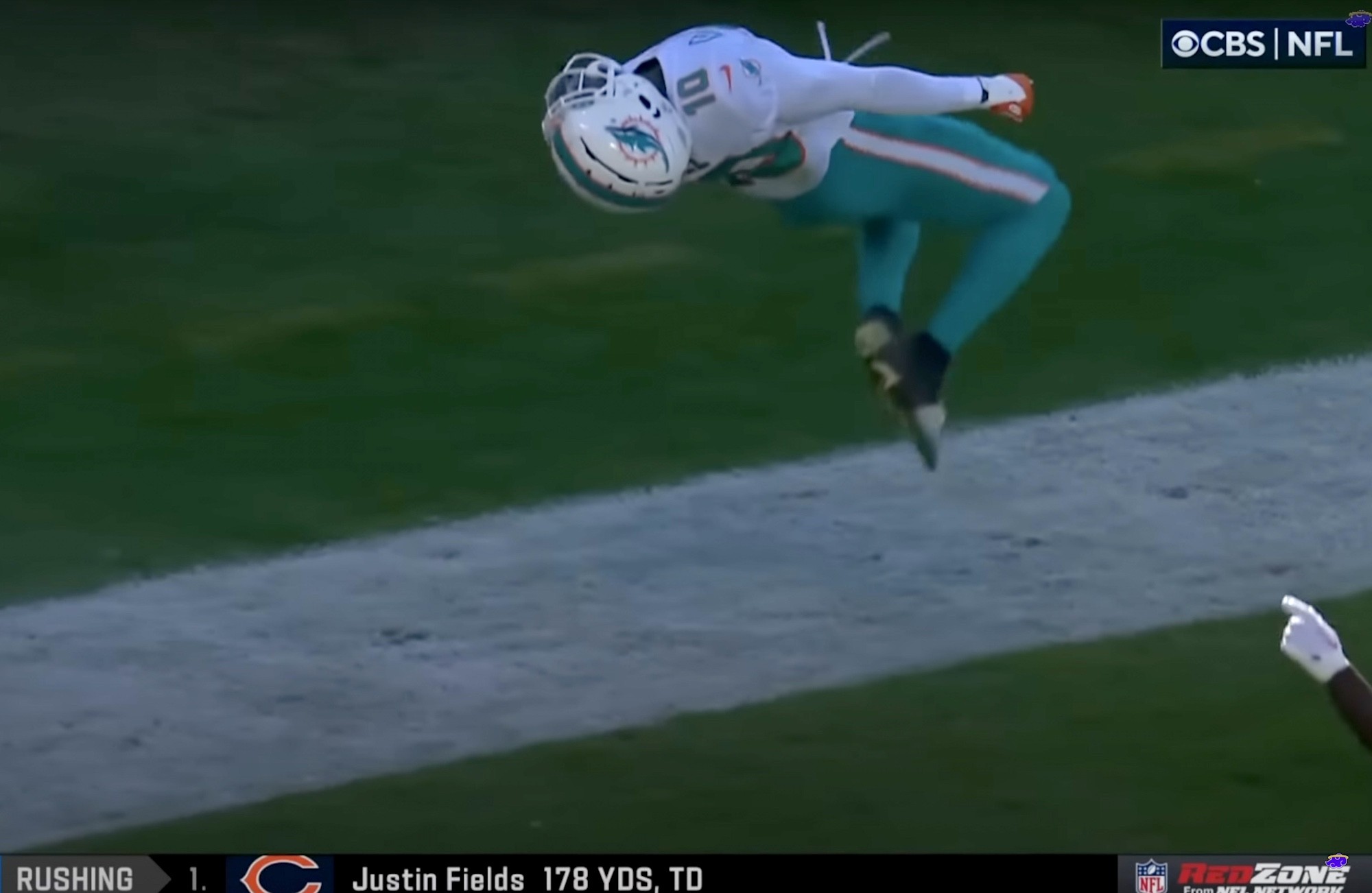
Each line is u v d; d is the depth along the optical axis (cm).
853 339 3631
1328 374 3531
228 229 3962
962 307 2195
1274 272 3875
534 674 2709
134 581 2914
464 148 4338
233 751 2534
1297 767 2478
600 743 2550
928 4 5262
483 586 2920
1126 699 2638
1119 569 2969
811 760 2503
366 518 3091
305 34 4894
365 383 3456
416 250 3906
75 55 4725
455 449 3278
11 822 2378
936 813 2386
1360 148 4428
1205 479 3216
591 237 3975
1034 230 2186
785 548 3023
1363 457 3278
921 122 2141
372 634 2800
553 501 3147
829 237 3988
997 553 3012
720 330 3647
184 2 5062
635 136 1928
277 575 2939
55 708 2616
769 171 2072
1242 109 4622
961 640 2791
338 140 4356
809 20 5131
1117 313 3731
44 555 2964
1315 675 1978
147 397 3391
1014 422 3388
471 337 3606
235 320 3631
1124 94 4694
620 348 3584
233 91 4572
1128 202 4147
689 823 2370
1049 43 5016
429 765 2503
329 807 2408
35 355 3497
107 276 3769
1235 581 2938
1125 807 2395
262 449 3259
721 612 2861
